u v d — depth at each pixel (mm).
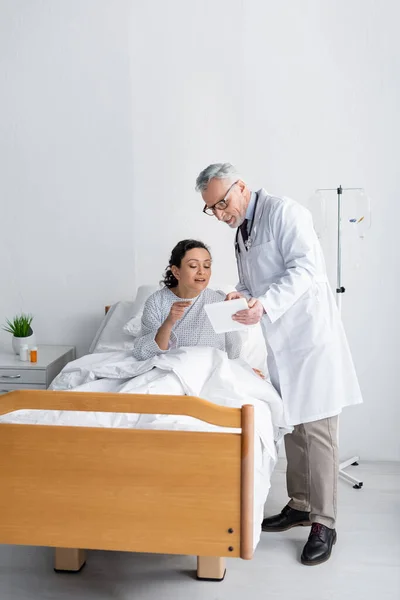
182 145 3158
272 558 2256
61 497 1726
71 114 3193
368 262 3094
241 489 1673
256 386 2170
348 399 2277
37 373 2910
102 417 1866
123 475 1704
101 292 3275
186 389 2031
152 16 3113
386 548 2324
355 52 3033
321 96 3068
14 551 2305
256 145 3121
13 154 3238
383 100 3037
